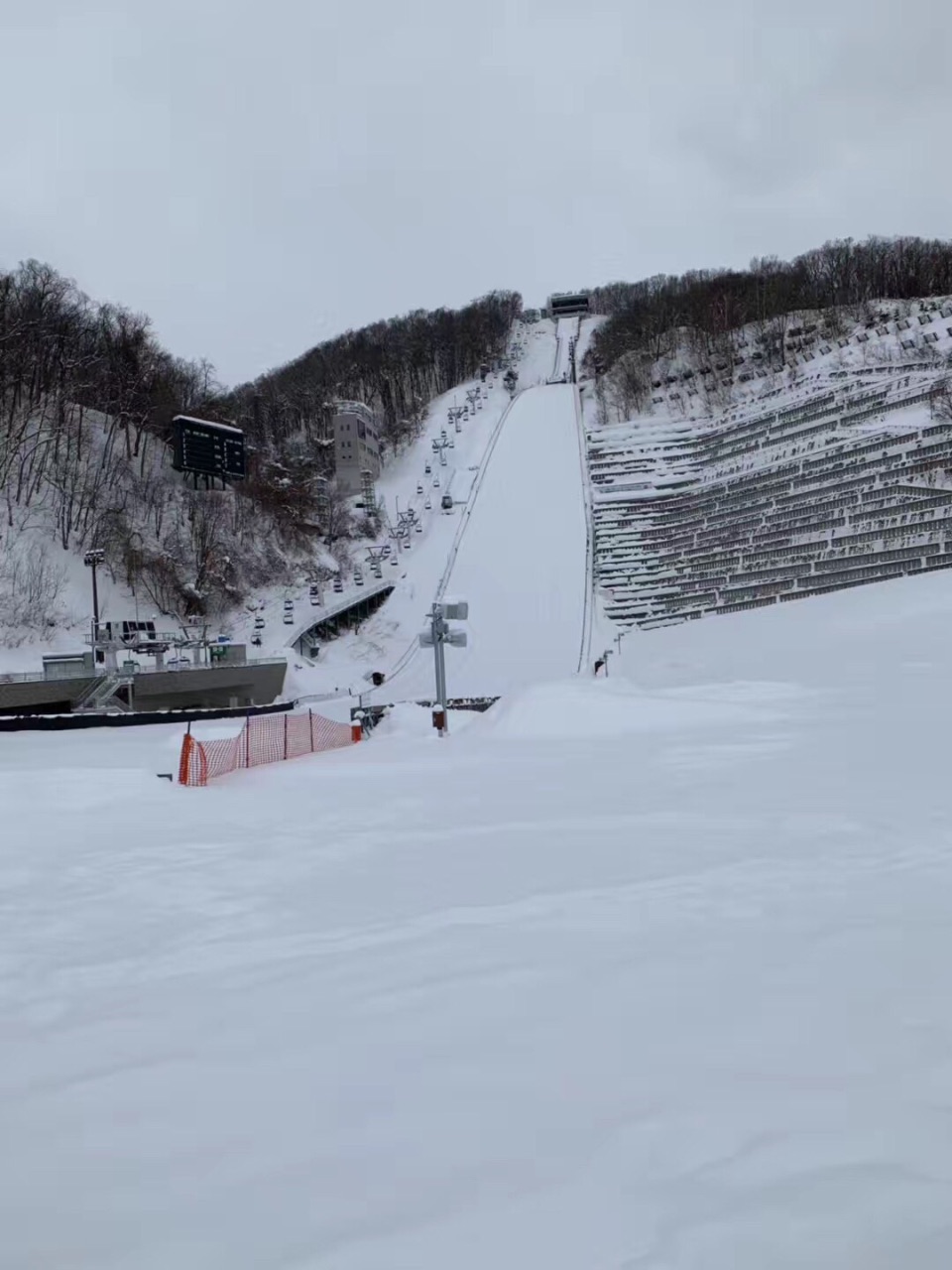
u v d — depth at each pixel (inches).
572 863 276.8
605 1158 104.3
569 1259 85.4
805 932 191.8
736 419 3326.8
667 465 3171.8
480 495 3422.7
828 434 2632.9
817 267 5054.1
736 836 299.0
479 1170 104.4
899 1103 113.4
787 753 504.1
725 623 1889.8
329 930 224.2
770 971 167.8
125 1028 165.8
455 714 1135.0
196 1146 117.3
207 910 251.6
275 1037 155.1
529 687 869.2
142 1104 131.9
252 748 920.9
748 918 205.9
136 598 2265.0
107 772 529.0
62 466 2454.5
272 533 2800.2
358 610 2536.9
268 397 5098.4
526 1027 149.2
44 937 232.7
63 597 2090.3
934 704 658.2
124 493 2536.9
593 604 2363.4
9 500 2263.8
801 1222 88.3
